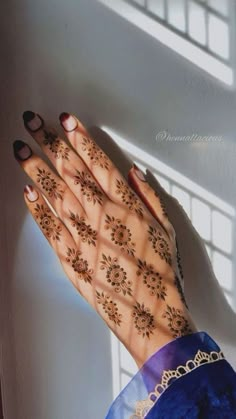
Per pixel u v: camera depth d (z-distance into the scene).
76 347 0.36
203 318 0.35
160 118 0.33
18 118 0.33
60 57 0.32
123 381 0.36
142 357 0.31
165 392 0.30
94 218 0.31
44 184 0.32
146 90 0.33
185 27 0.32
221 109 0.32
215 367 0.30
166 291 0.31
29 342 0.36
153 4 0.32
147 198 0.32
